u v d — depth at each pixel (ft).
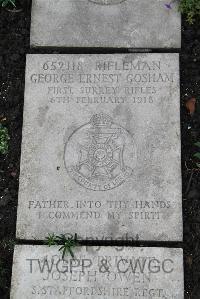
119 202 4.89
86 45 5.29
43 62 5.22
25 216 4.90
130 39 5.27
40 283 4.75
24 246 4.83
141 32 5.28
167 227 4.82
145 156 4.97
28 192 4.95
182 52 5.39
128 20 5.31
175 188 4.89
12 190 5.20
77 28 5.32
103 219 4.87
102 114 5.08
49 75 5.19
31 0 5.60
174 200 4.86
